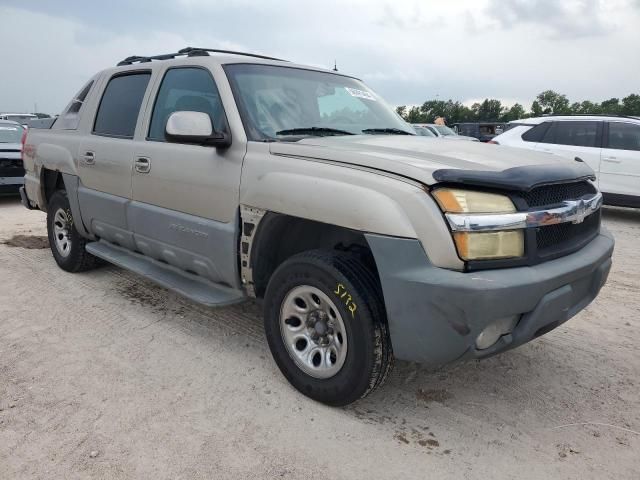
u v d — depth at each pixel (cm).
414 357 259
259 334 388
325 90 390
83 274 519
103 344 366
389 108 434
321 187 275
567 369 348
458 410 298
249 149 317
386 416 290
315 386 293
